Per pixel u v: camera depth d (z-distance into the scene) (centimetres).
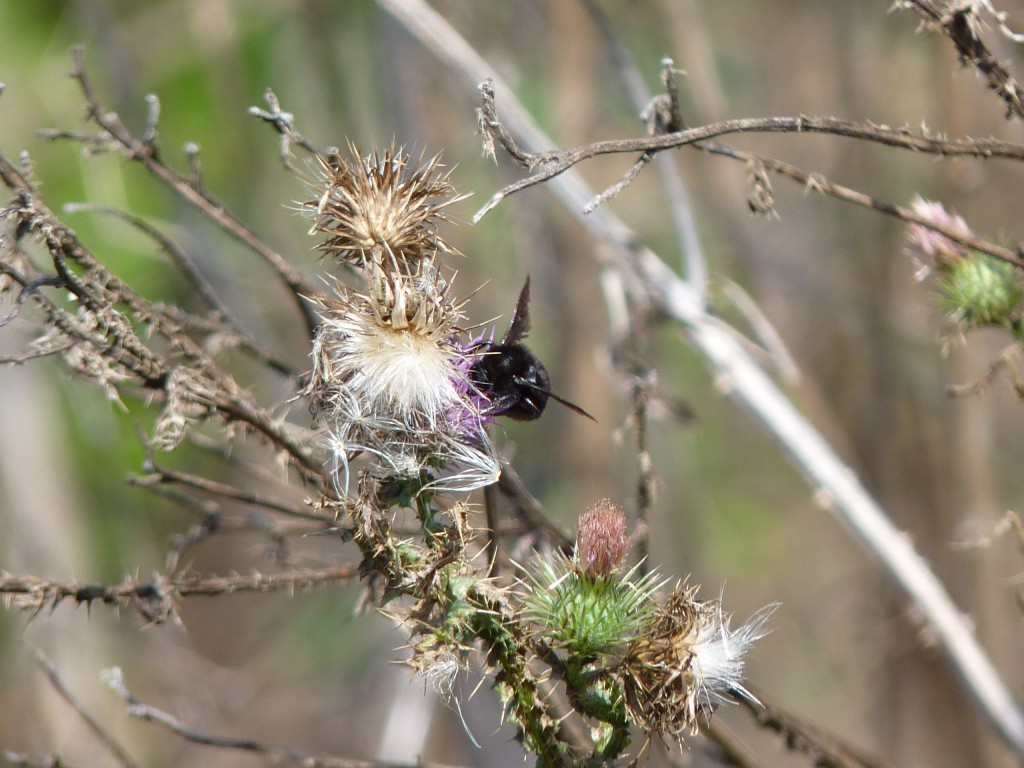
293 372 321
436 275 232
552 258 608
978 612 514
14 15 672
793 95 709
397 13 420
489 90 221
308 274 582
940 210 311
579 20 628
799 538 798
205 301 321
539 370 263
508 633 222
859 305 624
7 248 240
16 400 618
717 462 816
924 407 594
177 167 671
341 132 618
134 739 582
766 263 632
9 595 247
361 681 650
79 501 623
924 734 570
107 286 249
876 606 586
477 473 232
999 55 374
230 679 616
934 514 567
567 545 306
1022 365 505
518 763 518
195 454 563
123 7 709
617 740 227
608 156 680
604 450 605
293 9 648
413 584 218
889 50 643
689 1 614
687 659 223
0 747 561
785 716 319
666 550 709
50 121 635
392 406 225
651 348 446
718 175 638
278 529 337
